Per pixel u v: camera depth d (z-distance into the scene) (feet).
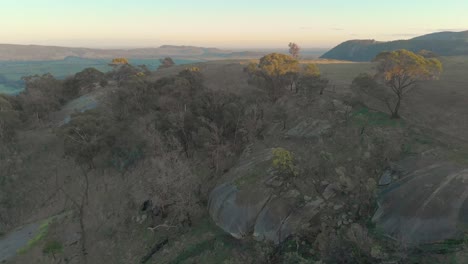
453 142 121.80
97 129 171.53
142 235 136.67
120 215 149.59
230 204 120.26
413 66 136.77
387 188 101.04
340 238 90.53
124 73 320.50
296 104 182.19
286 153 120.78
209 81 274.57
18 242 147.64
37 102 252.21
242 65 352.28
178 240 125.29
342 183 110.22
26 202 174.29
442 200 86.02
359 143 132.77
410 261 76.64
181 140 168.04
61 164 192.34
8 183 182.19
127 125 194.08
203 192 144.05
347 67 348.18
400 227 86.07
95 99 258.16
